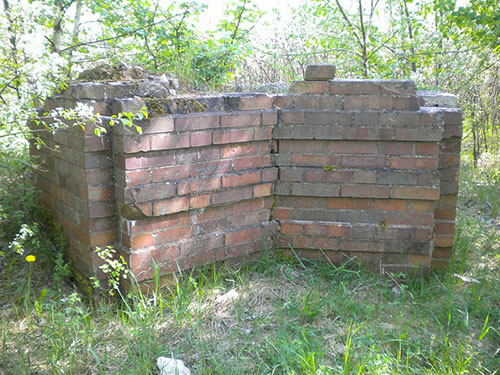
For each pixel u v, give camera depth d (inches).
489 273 159.3
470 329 126.7
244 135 143.5
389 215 152.4
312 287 141.0
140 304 127.3
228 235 146.3
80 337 117.0
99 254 127.8
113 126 127.6
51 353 110.5
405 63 303.7
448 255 159.9
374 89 145.3
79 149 129.4
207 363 110.0
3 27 125.4
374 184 150.0
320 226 153.9
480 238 188.7
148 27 221.1
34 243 150.9
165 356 111.2
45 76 122.2
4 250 152.4
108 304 134.4
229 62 236.8
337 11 302.2
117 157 128.0
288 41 304.0
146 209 128.3
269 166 152.0
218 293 137.9
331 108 147.7
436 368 108.7
